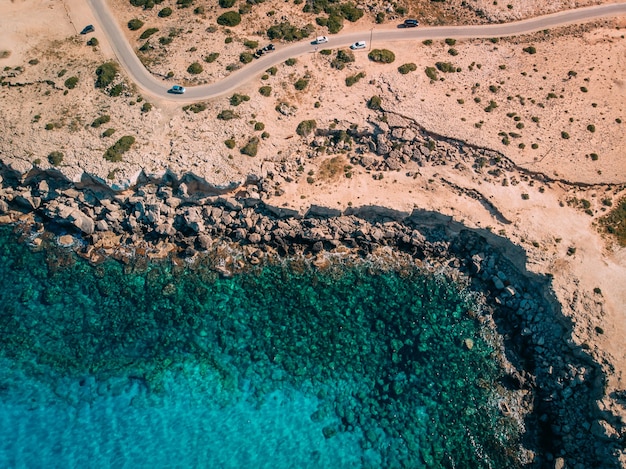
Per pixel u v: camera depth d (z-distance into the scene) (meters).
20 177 74.19
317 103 78.69
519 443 63.25
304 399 66.69
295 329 69.88
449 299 71.44
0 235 74.25
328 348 69.00
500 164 75.06
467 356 68.12
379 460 63.41
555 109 79.12
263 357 68.56
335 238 73.81
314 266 72.88
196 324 69.75
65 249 73.38
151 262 72.69
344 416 65.75
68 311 70.19
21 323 69.50
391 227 74.25
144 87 79.25
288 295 71.50
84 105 77.94
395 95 79.12
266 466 62.81
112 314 70.06
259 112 77.62
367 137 77.62
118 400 65.75
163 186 73.81
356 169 76.00
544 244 69.94
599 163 75.19
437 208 72.25
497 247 72.12
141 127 76.06
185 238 73.38
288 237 73.56
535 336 67.62
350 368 68.06
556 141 76.44
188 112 77.06
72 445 63.16
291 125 77.31
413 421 65.31
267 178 74.00
